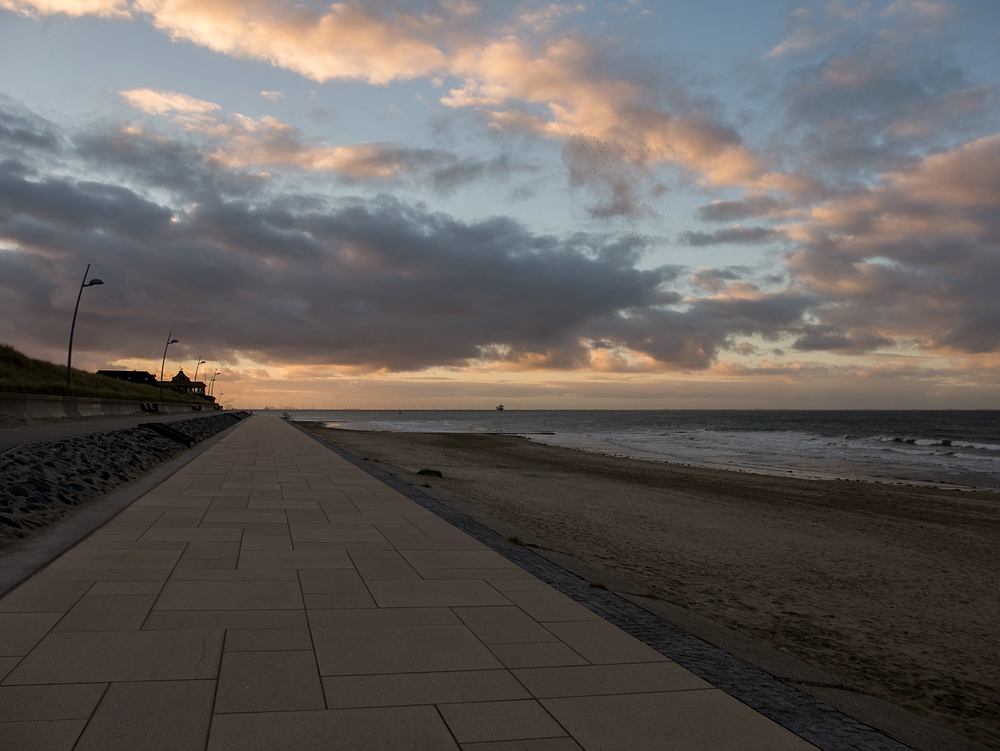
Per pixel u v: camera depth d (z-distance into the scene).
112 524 7.38
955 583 9.76
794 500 18.89
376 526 8.03
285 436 31.42
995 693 5.60
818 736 3.23
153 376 103.94
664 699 3.42
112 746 2.56
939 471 31.30
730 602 7.70
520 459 31.36
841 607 7.98
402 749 2.70
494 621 4.54
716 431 84.06
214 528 7.39
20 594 4.59
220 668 3.44
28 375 39.75
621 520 13.17
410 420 159.88
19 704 2.89
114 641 3.73
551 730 2.97
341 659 3.67
